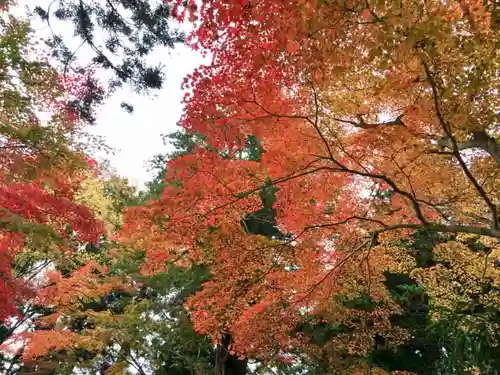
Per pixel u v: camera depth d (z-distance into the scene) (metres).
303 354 11.90
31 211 6.72
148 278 12.20
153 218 6.11
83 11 6.56
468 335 10.23
